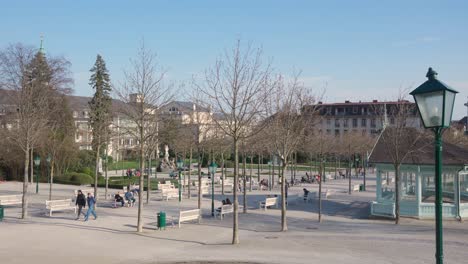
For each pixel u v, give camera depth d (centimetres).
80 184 5488
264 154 6925
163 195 4094
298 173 8100
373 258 1664
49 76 5094
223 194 4578
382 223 2830
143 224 2572
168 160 8444
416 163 3005
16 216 2847
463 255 1730
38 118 3089
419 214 3005
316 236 2216
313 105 3522
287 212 3328
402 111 3281
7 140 5056
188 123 4422
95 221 2661
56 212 3072
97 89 5462
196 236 2211
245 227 2558
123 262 1608
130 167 7806
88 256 1709
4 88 4947
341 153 7650
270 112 3095
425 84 739
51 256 1697
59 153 5553
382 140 3366
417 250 1833
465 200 3491
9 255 1703
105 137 3528
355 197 4519
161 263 1585
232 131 2173
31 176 5484
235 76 4472
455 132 7225
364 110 11606
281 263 1571
